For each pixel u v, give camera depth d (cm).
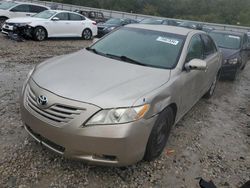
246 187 305
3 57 940
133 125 323
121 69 403
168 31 505
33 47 1212
